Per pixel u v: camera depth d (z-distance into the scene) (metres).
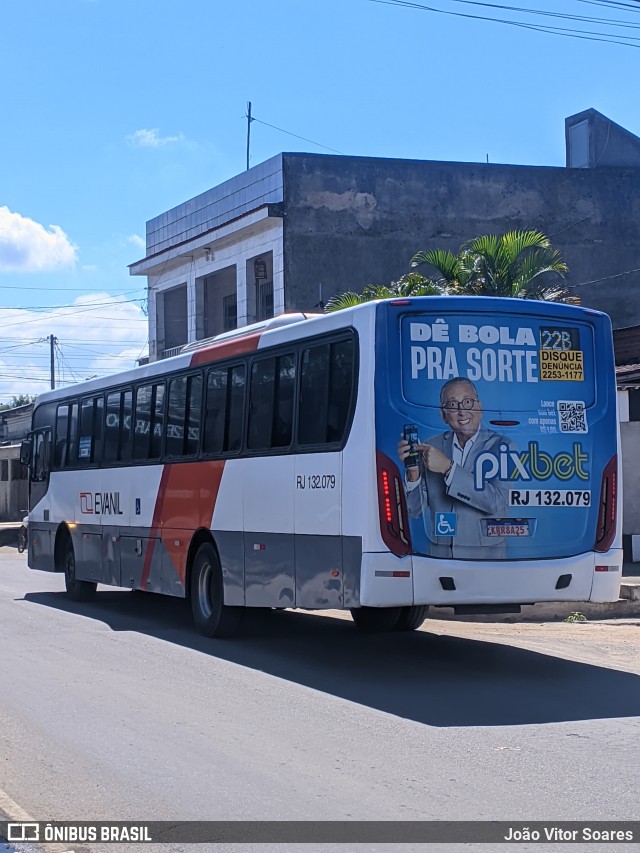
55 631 14.04
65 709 9.19
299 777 7.02
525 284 26.94
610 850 5.62
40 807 6.45
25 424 49.88
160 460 14.54
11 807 6.42
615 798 6.51
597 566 10.52
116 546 15.87
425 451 9.98
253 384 12.26
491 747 7.78
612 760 7.40
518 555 10.20
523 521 10.23
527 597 10.16
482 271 27.02
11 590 20.14
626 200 37.31
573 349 10.67
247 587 12.16
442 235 35.09
